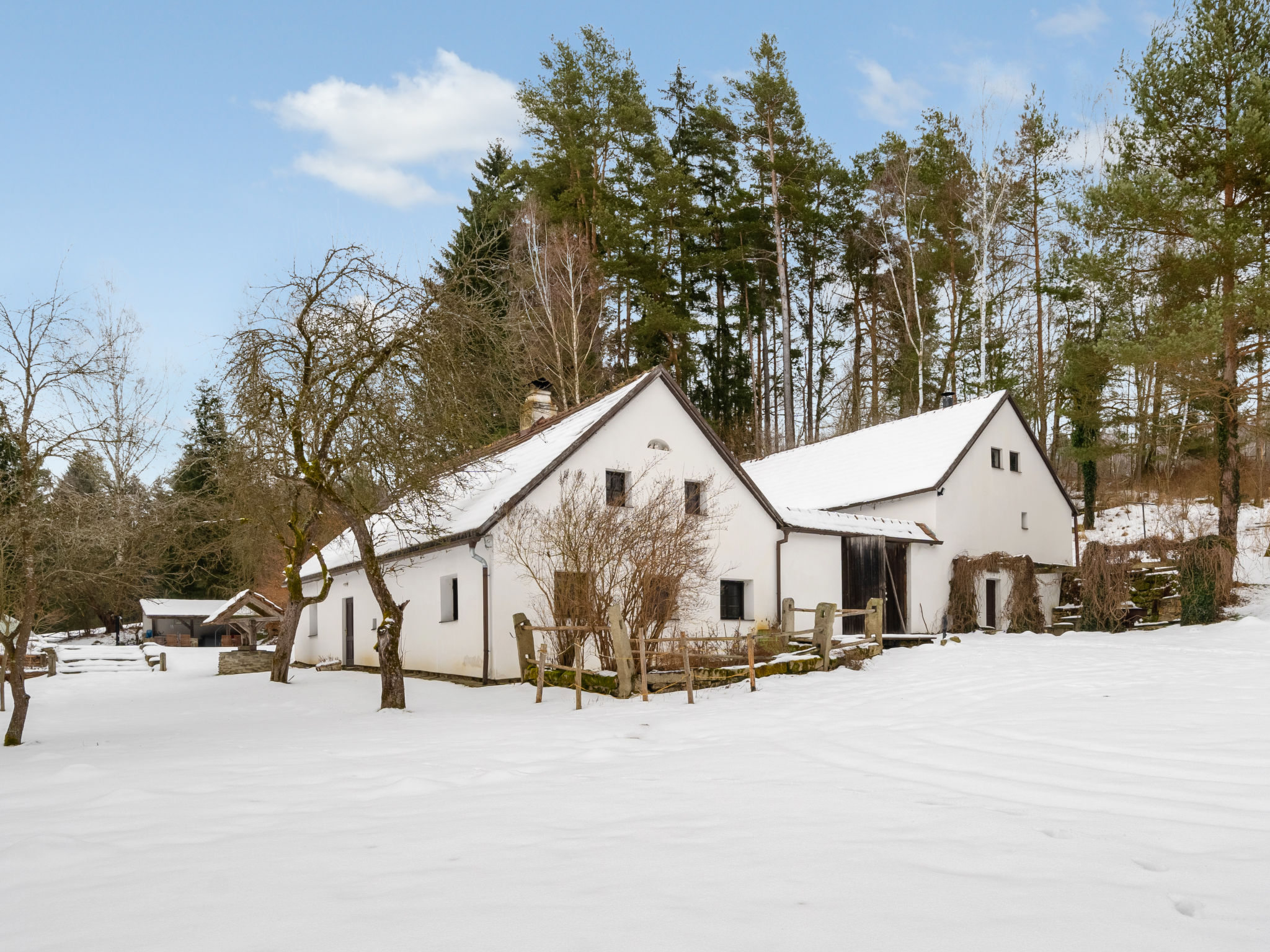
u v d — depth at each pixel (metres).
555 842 4.93
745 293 45.94
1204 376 25.41
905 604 26.11
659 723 10.75
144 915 3.93
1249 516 32.56
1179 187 25.12
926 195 41.84
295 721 13.07
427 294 13.70
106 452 12.86
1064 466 45.91
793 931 3.50
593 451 18.98
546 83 38.59
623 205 37.66
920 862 4.42
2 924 3.89
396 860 4.64
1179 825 5.13
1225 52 25.47
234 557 24.02
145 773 8.02
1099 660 17.09
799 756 7.93
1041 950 3.29
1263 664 15.64
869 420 46.62
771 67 40.81
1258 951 3.27
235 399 13.41
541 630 14.47
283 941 3.53
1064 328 41.06
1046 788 6.25
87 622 46.62
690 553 17.25
